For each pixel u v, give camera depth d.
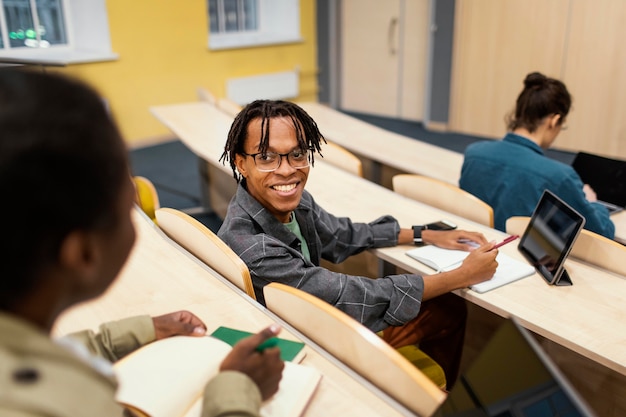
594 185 2.21
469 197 1.84
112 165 0.43
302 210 1.51
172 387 0.81
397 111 6.38
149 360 0.86
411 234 1.67
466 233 1.64
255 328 1.10
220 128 3.14
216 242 1.29
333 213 1.87
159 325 0.93
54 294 0.43
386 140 3.13
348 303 1.28
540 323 1.23
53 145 0.39
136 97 5.08
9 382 0.39
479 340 1.95
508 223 1.72
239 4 6.14
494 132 5.38
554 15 4.66
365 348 0.92
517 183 1.86
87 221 0.41
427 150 2.96
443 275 1.37
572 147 4.89
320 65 6.67
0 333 0.39
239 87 5.78
